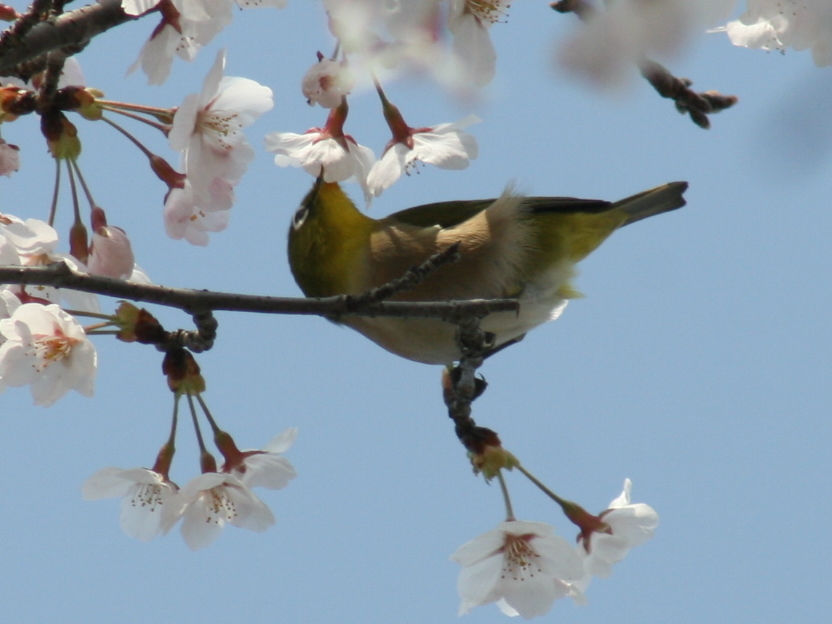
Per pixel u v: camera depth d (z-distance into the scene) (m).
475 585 7.34
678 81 6.45
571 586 7.47
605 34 2.80
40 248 7.35
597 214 11.10
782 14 4.79
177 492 7.20
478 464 7.86
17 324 6.86
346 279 10.12
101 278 6.73
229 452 7.53
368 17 4.13
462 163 7.83
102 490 7.35
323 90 6.66
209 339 7.21
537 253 10.64
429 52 4.12
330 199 10.16
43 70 8.34
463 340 7.91
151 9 6.99
